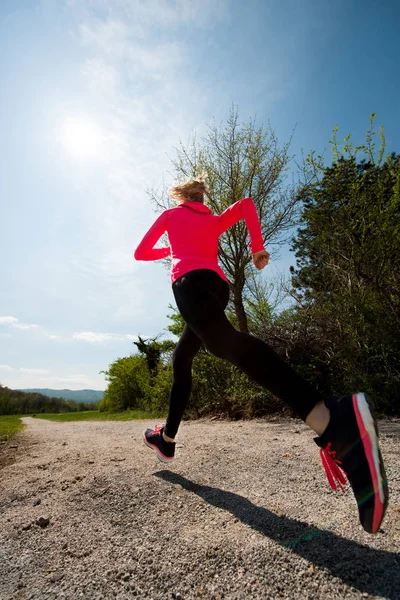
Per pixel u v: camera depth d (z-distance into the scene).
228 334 1.41
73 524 1.60
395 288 5.71
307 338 6.18
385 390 4.71
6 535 1.52
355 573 1.09
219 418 6.70
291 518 1.49
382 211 5.62
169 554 1.29
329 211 6.28
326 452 1.29
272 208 9.00
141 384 17.38
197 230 1.80
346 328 5.75
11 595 1.11
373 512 1.06
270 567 1.16
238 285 8.55
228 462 2.45
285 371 1.27
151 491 1.93
